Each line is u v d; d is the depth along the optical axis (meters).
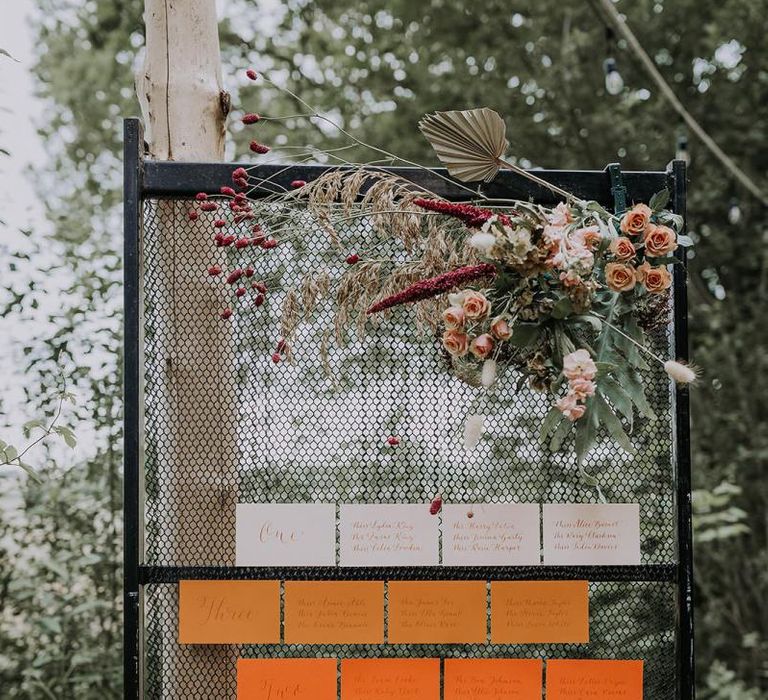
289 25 5.32
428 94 5.19
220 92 1.83
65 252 2.67
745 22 4.82
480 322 1.41
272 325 1.59
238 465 1.57
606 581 1.55
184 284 1.58
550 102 5.09
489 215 1.45
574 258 1.34
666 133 4.99
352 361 1.58
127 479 1.51
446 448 1.57
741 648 4.16
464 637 1.53
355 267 1.55
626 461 1.58
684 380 1.36
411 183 1.55
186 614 1.52
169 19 1.79
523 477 1.57
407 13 5.28
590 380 1.34
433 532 1.55
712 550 4.29
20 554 2.71
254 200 1.57
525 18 5.30
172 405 1.57
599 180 1.58
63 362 2.55
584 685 1.55
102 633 2.73
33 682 2.62
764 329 4.61
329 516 1.55
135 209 1.54
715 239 4.84
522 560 1.55
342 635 1.53
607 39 3.72
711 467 4.42
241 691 1.53
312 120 5.14
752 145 4.89
